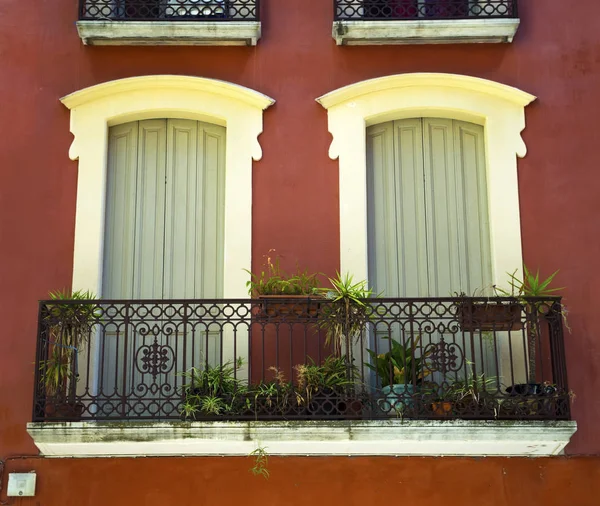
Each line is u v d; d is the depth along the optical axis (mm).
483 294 10414
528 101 10602
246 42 10805
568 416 9219
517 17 10695
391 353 9617
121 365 10250
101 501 9672
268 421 9188
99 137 10648
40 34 10938
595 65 10773
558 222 10352
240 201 10445
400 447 9430
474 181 10742
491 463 9727
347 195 10453
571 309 10102
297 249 10320
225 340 10102
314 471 9711
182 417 9227
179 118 10930
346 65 10828
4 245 10320
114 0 10867
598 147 10539
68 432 9203
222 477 9719
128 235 10648
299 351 9969
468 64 10812
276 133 10633
